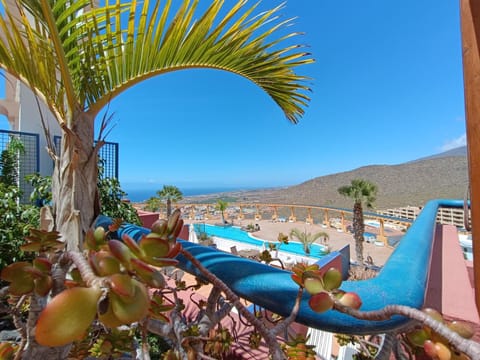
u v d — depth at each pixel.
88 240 0.45
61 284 0.42
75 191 0.77
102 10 0.79
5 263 1.97
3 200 2.18
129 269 0.31
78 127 0.82
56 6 0.74
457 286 1.08
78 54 0.83
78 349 0.75
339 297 0.38
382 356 0.50
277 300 0.49
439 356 0.31
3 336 1.32
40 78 0.82
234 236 13.70
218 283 0.46
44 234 0.51
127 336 0.76
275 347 0.41
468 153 0.44
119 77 0.91
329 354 2.00
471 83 0.43
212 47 0.98
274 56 1.12
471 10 0.43
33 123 3.82
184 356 0.60
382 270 0.55
